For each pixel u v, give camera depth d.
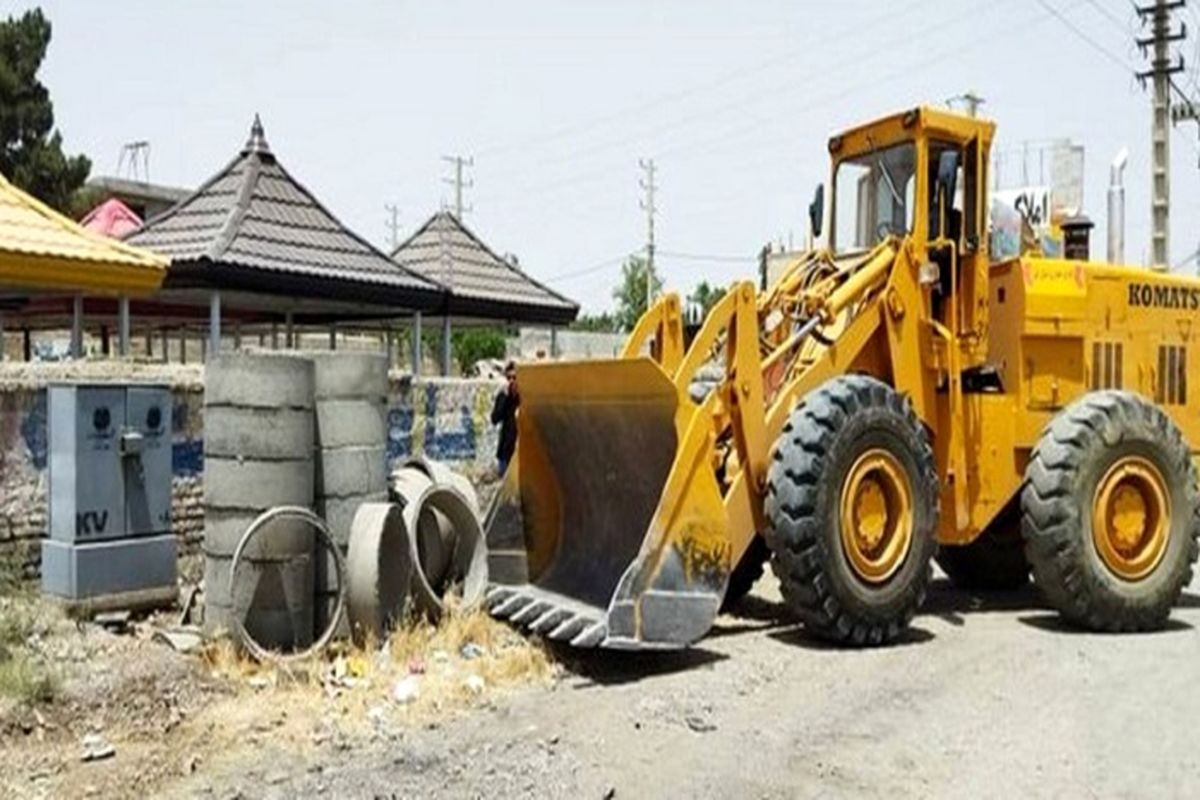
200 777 4.91
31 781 4.81
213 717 5.64
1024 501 7.93
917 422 7.52
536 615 7.27
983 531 8.77
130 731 5.41
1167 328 9.25
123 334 12.62
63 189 29.33
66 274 10.60
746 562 8.47
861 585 7.19
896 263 8.02
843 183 8.91
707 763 5.12
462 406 12.46
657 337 7.98
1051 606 8.12
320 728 5.54
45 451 8.17
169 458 7.48
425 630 7.18
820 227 9.03
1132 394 8.34
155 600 7.32
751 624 7.98
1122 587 7.84
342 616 6.93
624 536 7.53
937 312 8.30
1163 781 4.97
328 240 14.57
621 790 4.82
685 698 6.09
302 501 6.99
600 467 7.71
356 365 7.55
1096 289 8.81
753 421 7.26
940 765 5.15
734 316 7.23
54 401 7.14
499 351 34.97
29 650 6.25
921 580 7.45
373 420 7.64
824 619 7.09
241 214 13.81
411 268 17.97
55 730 5.37
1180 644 7.53
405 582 7.34
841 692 6.24
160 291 13.19
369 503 7.36
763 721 5.73
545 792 4.76
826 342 7.79
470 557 7.96
